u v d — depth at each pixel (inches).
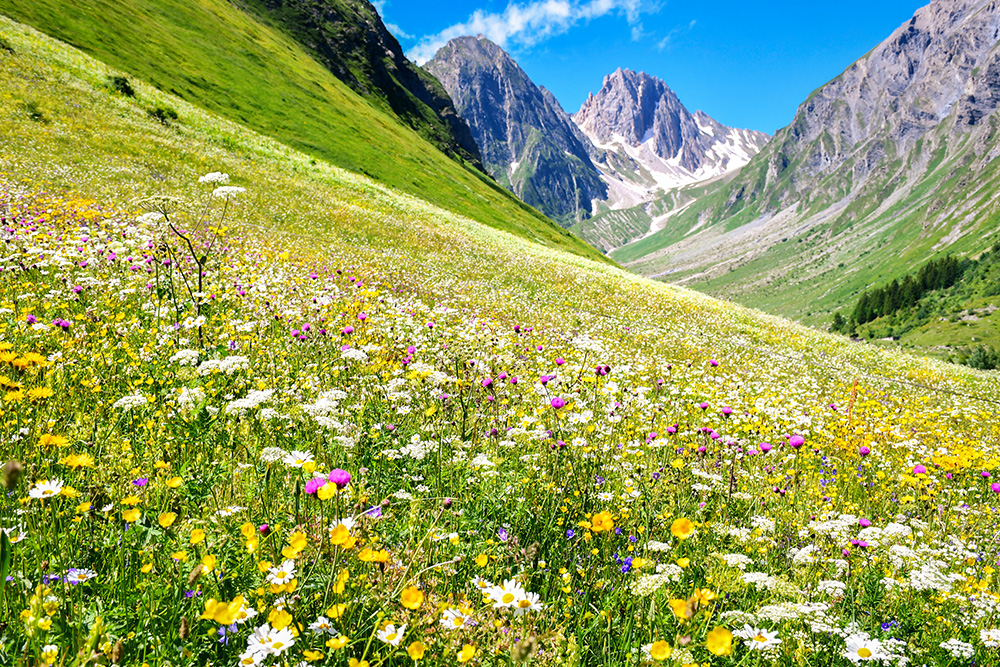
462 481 167.8
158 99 1706.4
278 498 139.6
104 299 318.0
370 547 121.0
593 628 116.9
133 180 968.3
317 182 1637.6
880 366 1122.7
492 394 242.8
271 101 2933.1
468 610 101.7
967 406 751.1
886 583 147.9
